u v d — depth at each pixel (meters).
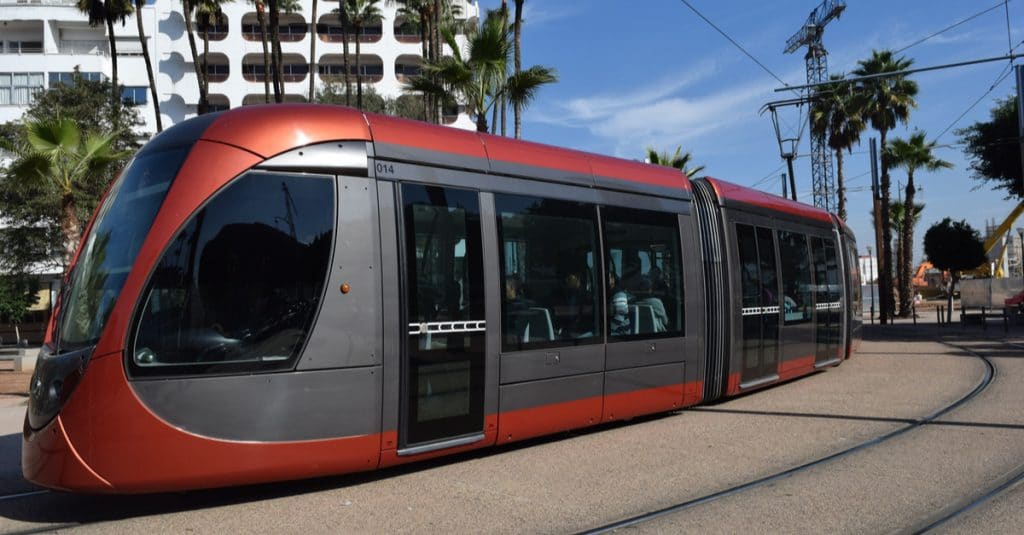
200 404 5.49
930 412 9.60
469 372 6.85
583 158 8.47
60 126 13.88
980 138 29.97
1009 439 7.89
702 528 5.19
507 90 16.28
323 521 5.43
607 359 8.26
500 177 7.38
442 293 6.69
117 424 5.32
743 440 8.10
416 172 6.67
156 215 5.70
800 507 5.64
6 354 26.30
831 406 10.22
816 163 52.59
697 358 9.59
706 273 9.92
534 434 7.48
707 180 10.50
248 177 5.89
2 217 32.38
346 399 6.01
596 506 5.76
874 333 27.80
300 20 60.38
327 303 5.98
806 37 59.25
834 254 14.58
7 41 56.91
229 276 5.70
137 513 5.77
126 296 5.47
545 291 7.64
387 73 60.59
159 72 59.00
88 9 36.56
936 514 5.44
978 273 61.66
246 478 5.64
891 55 40.22
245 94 59.78
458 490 6.23
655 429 8.79
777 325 11.62
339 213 6.14
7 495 6.48
